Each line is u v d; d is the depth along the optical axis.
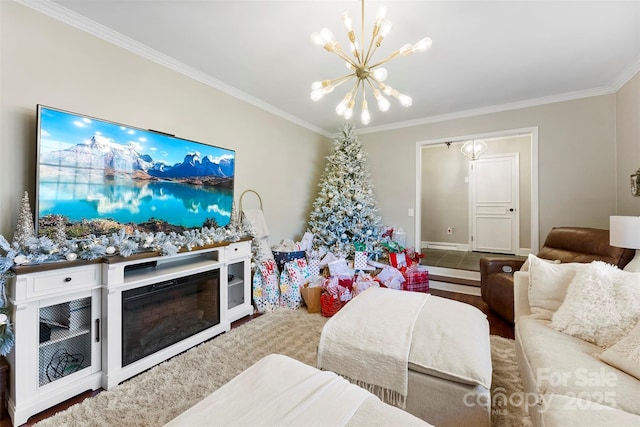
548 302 1.86
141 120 2.42
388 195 4.61
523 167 5.46
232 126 3.27
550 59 2.56
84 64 2.07
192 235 2.41
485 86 3.13
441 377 1.33
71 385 1.64
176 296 2.23
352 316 1.73
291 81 3.06
